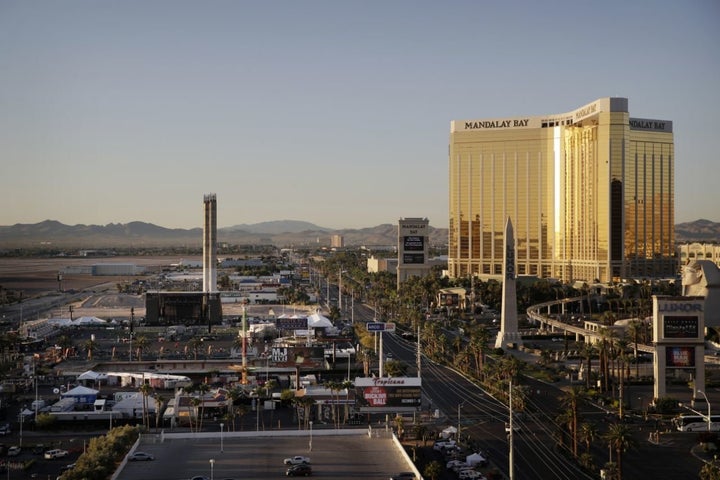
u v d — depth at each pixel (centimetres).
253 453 18100
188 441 19288
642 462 16988
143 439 19175
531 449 18175
